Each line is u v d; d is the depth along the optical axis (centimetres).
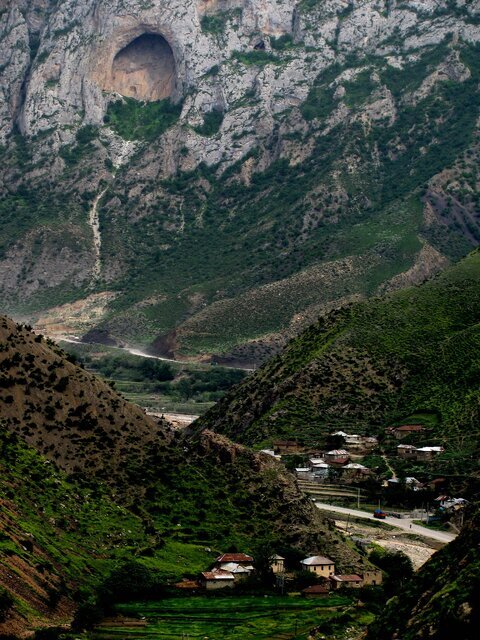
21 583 18575
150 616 19738
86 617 18738
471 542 17388
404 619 16975
